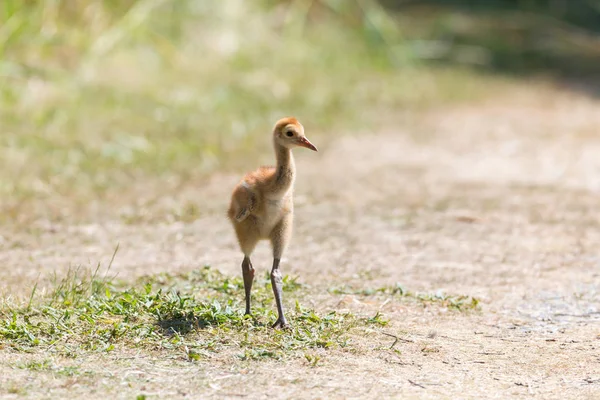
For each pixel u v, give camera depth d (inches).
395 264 420.5
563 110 880.3
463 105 887.1
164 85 807.1
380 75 977.5
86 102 732.0
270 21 1015.6
